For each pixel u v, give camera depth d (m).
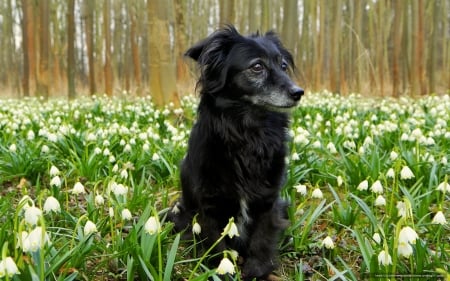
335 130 1.67
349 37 5.57
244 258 0.86
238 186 0.79
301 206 0.94
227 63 0.85
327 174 1.19
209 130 0.81
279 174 0.83
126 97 4.05
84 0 4.94
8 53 6.91
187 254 0.84
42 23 4.32
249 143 0.81
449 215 1.00
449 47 6.24
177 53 4.23
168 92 2.49
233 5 3.81
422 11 4.36
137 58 5.62
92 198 0.94
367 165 1.14
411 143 1.41
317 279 0.77
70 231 0.80
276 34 1.01
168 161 1.30
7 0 6.74
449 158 1.27
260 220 0.82
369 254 0.69
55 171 0.93
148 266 0.65
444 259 0.73
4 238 0.68
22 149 1.38
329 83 5.25
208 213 0.80
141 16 6.63
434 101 2.79
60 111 2.51
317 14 5.72
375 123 1.94
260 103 0.84
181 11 3.49
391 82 6.04
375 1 5.87
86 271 0.71
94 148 1.38
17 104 3.17
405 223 0.60
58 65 6.07
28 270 0.58
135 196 1.00
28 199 0.62
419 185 0.98
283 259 0.87
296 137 1.29
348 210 0.92
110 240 0.85
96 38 6.58
